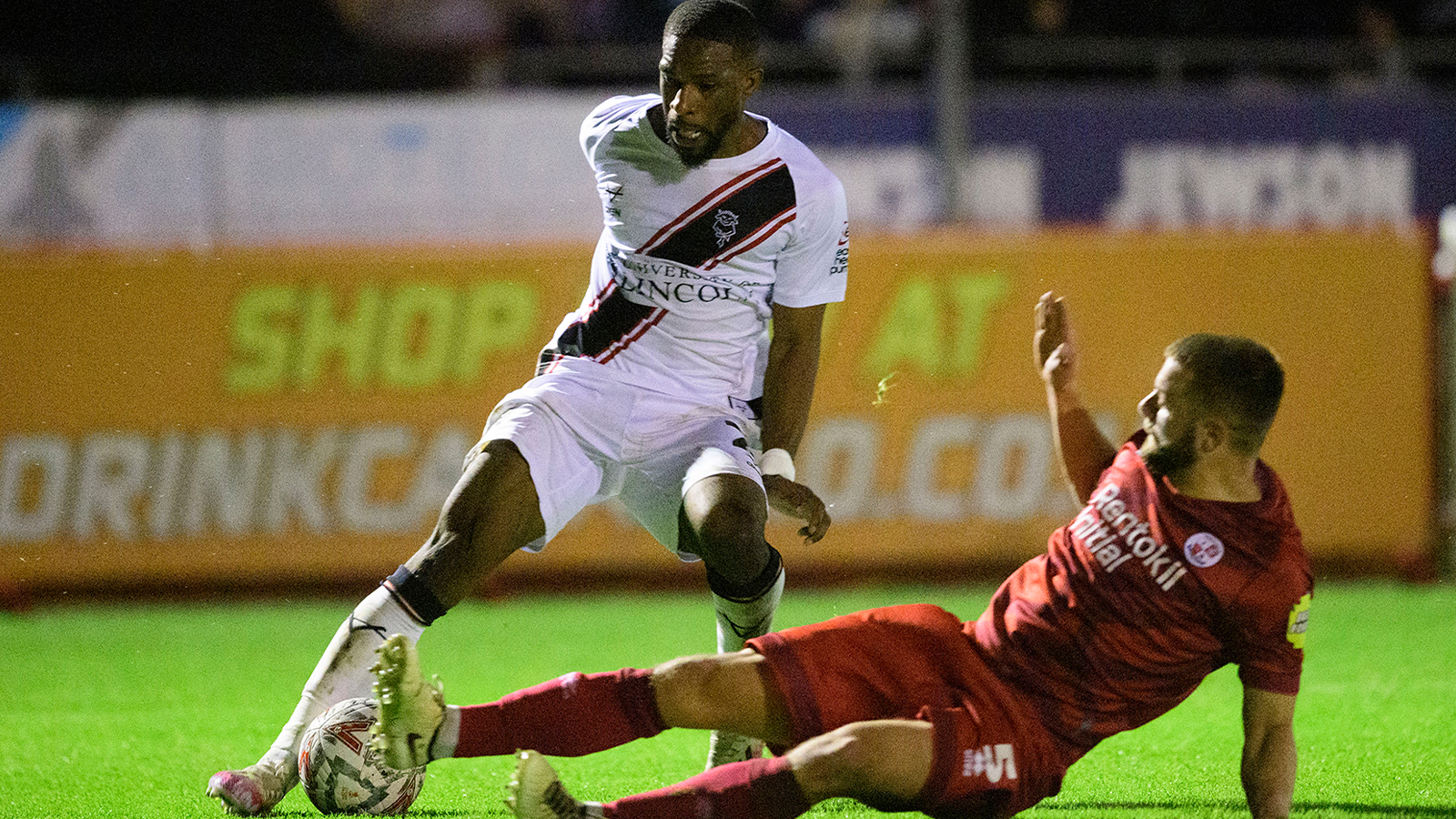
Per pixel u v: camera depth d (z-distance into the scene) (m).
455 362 34.34
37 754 18.16
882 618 11.98
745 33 13.84
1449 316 35.56
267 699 22.73
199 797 15.34
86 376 33.88
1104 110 40.31
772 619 14.31
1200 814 14.02
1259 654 11.69
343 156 38.09
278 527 34.12
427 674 24.83
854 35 44.41
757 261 14.70
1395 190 40.91
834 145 39.41
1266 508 11.68
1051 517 34.69
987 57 44.50
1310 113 40.69
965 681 11.59
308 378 34.22
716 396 14.95
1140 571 11.60
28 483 33.81
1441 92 41.22
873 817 14.30
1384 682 22.94
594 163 14.89
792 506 14.92
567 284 34.53
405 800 14.10
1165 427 11.91
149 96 43.31
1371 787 15.33
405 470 34.25
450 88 44.00
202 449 34.09
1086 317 34.97
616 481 14.90
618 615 32.06
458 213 38.22
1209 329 35.00
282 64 43.66
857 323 34.62
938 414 34.69
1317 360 35.03
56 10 45.75
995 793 11.27
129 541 33.94
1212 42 45.75
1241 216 40.62
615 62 44.56
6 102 42.19
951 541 34.69
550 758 17.47
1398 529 35.12
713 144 14.18
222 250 34.16
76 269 33.81
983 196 40.25
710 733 19.27
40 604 33.81
